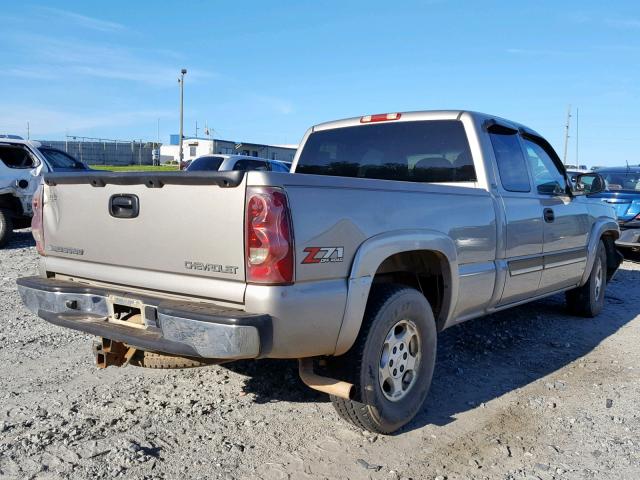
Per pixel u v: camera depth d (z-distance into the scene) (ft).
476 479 10.33
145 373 15.12
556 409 13.51
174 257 10.37
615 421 12.87
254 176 9.43
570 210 19.08
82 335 18.44
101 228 11.51
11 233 38.55
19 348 16.98
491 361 16.96
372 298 11.41
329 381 10.85
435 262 13.19
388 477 10.33
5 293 24.27
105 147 164.96
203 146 148.36
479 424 12.61
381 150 17.03
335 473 10.41
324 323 10.14
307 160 18.58
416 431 12.21
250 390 14.10
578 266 19.95
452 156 15.70
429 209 12.66
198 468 10.43
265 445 11.36
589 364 16.85
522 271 16.15
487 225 14.49
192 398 13.50
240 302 9.60
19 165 39.11
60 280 12.64
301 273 9.70
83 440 11.32
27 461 10.46
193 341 9.57
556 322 21.52
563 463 10.98
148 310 10.53
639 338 19.67
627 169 41.45
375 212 11.19
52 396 13.46
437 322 13.73
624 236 34.86
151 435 11.63
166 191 10.38
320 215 10.03
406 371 12.26
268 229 9.32
